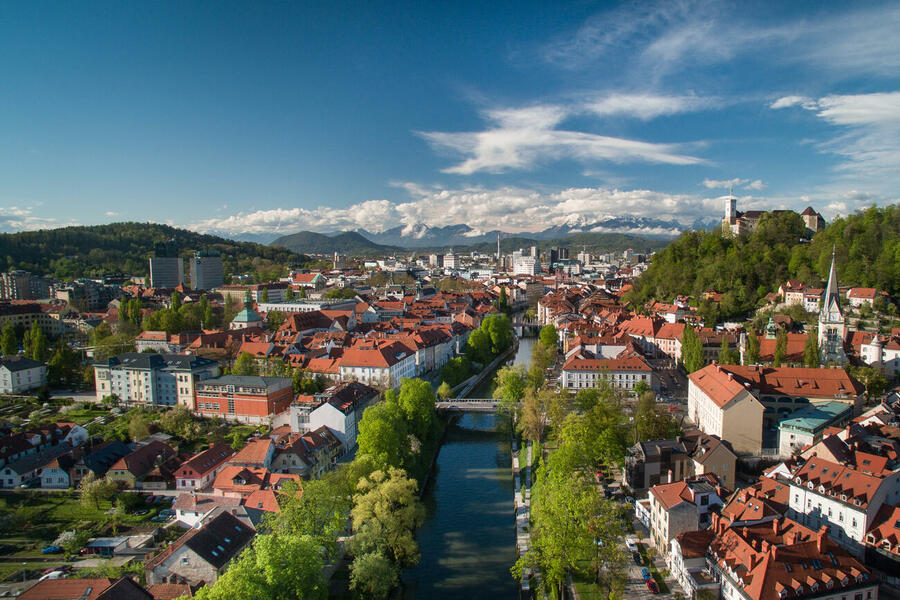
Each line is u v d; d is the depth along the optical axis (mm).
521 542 125125
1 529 130750
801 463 124438
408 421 175500
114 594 86375
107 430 194000
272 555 87938
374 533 108500
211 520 109312
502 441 195750
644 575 104312
